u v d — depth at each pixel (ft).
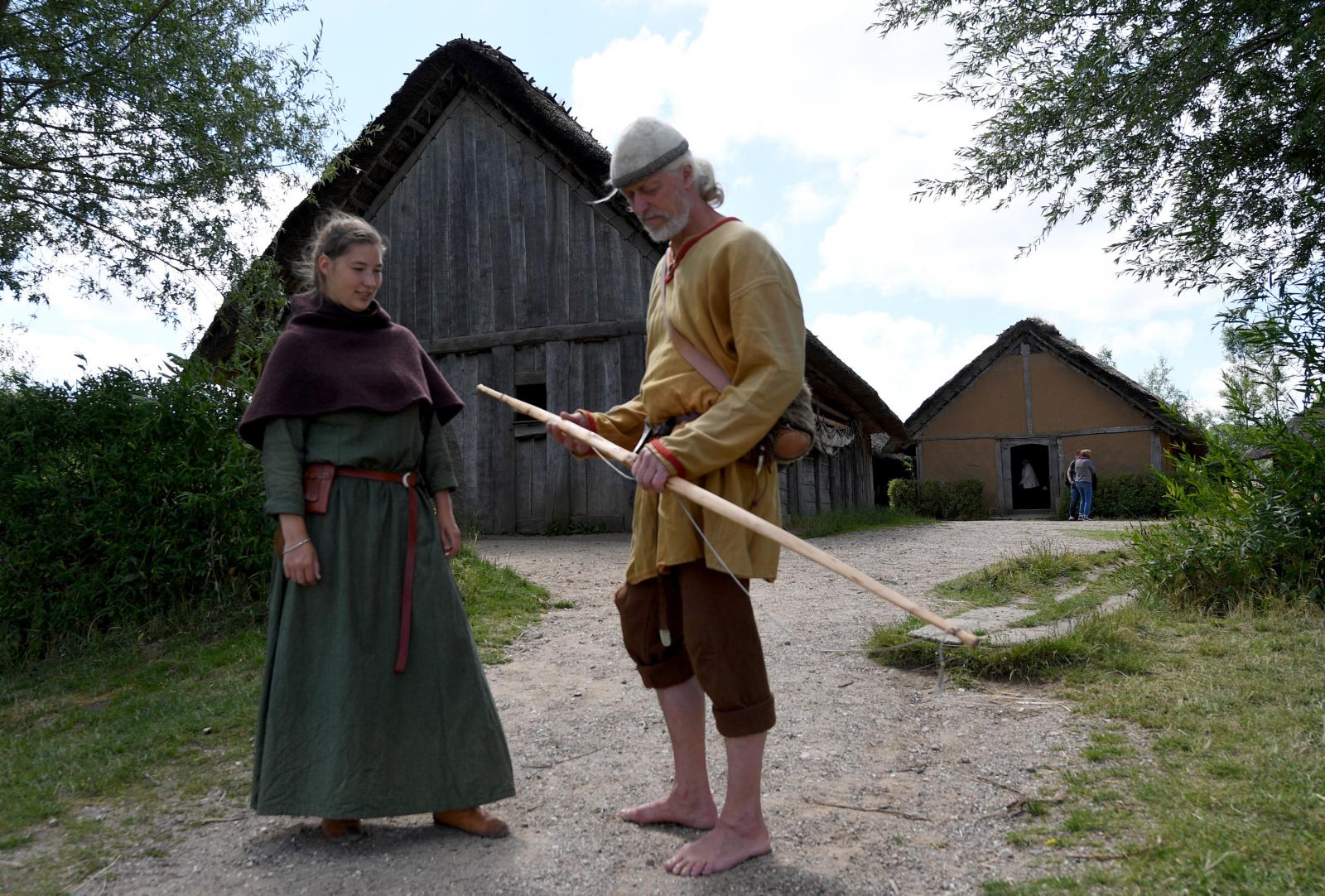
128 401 19.42
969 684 13.17
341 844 8.66
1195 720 10.68
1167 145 25.35
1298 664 12.60
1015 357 82.79
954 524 46.83
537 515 37.42
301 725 8.55
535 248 38.52
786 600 20.07
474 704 9.00
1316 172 24.62
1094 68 24.98
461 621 9.21
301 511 8.67
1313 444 17.92
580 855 8.31
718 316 7.93
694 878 7.79
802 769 10.28
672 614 8.54
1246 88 24.14
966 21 26.66
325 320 9.23
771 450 8.18
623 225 37.14
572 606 19.83
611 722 12.14
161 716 13.07
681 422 8.21
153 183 25.41
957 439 83.66
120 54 24.29
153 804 9.86
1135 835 8.09
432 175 40.52
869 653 14.90
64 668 17.15
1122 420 79.05
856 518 43.60
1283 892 6.82
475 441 38.81
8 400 19.36
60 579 18.56
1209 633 14.84
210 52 25.32
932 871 7.84
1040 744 10.66
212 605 18.99
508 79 37.52
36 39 23.53
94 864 8.39
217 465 19.27
